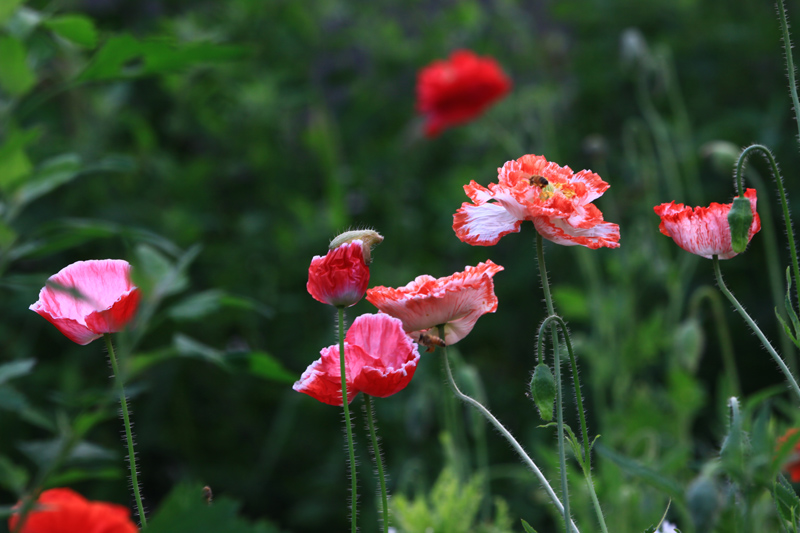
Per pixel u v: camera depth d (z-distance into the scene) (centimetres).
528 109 392
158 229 346
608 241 147
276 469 356
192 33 372
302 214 370
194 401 359
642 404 250
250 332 363
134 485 145
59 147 323
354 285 145
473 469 326
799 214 352
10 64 170
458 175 394
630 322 276
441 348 149
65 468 172
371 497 329
